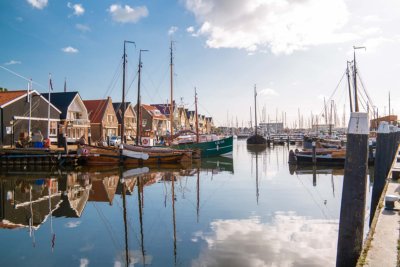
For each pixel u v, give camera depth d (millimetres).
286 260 9453
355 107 38812
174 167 34969
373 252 5812
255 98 84812
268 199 18250
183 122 98062
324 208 16047
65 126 44469
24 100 41656
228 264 9195
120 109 67688
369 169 30844
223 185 23359
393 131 16453
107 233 12289
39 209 16359
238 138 150125
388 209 8102
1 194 20188
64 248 10703
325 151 35719
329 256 9766
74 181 25141
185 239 11438
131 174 29203
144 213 15297
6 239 11703
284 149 69625
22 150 32875
